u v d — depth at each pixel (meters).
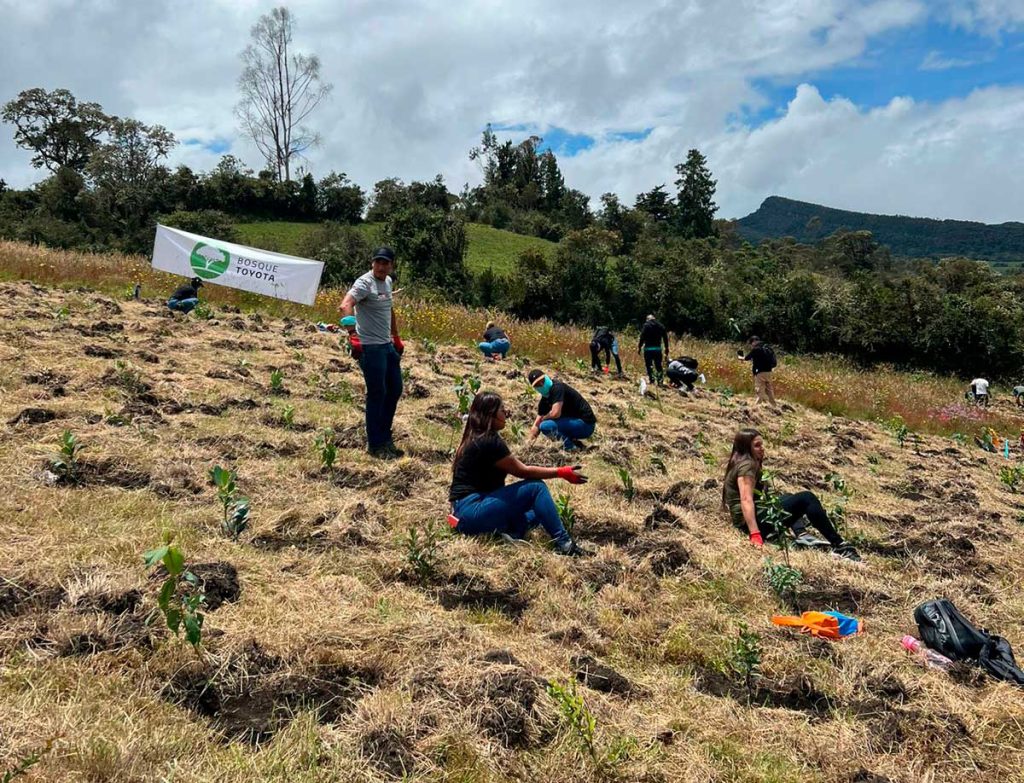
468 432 5.52
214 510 5.09
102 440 6.04
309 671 3.42
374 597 4.21
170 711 3.01
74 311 12.52
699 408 13.63
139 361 9.39
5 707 2.83
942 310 34.59
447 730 3.06
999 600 5.37
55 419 6.43
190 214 43.78
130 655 3.29
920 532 6.90
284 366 10.59
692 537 5.97
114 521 4.59
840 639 4.45
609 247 38.69
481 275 36.00
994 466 12.35
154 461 5.77
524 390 11.77
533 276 35.56
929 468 11.02
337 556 4.71
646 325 15.86
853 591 5.18
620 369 16.52
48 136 62.81
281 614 3.82
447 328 18.38
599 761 3.00
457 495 5.44
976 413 18.61
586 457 8.16
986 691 4.00
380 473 6.38
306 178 56.66
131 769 2.63
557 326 24.05
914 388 22.64
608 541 5.66
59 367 8.21
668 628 4.38
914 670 4.16
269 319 15.74
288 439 6.96
